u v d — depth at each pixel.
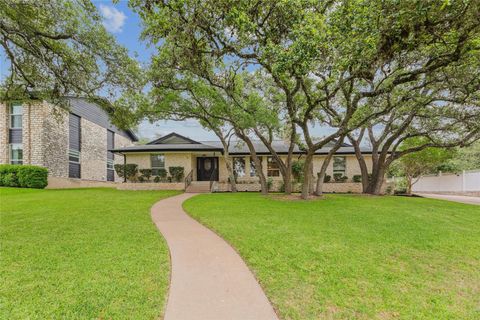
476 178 18.05
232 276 3.58
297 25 6.47
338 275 3.64
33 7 6.67
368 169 20.11
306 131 11.22
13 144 17.97
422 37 5.80
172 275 3.58
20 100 9.70
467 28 5.50
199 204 10.10
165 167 19.66
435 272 3.89
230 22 6.73
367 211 8.84
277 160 14.52
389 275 3.71
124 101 10.92
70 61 8.01
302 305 2.88
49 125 18.41
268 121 12.78
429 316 2.76
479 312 2.87
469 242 5.39
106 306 2.79
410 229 6.39
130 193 14.84
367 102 11.94
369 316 2.73
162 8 6.52
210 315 2.66
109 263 3.93
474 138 12.74
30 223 6.42
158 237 5.37
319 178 13.23
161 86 12.46
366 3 5.35
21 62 8.20
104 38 7.97
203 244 4.99
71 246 4.70
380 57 6.28
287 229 6.05
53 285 3.22
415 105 11.27
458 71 8.61
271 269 3.81
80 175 21.91
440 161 16.38
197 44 7.69
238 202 10.67
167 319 2.58
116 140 28.28
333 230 6.05
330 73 7.98
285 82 9.34
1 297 2.92
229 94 11.54
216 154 20.39
